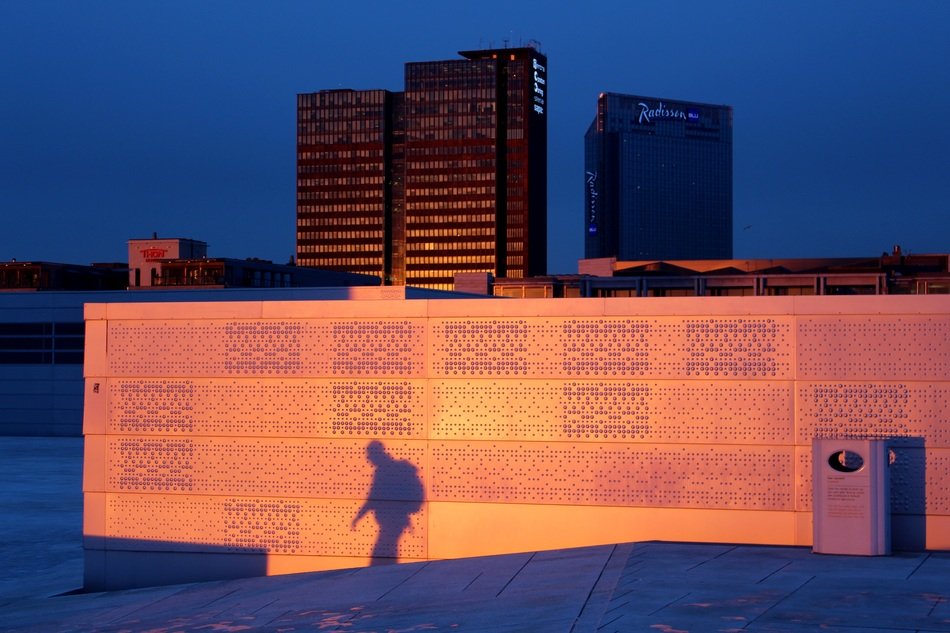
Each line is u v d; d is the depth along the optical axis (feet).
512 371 43.73
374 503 44.78
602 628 26.61
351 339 45.24
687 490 42.04
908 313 40.37
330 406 45.34
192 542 46.44
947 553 38.78
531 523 43.34
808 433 41.09
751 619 27.09
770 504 41.27
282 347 45.91
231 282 389.39
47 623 37.58
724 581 32.76
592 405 42.98
